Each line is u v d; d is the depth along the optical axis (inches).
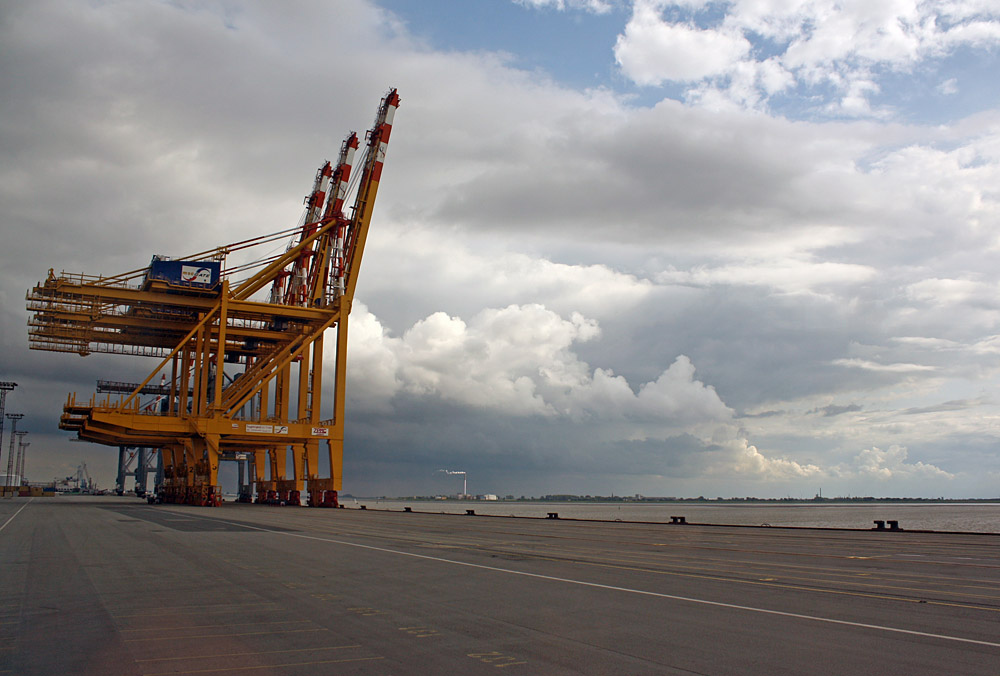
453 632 444.1
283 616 499.8
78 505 3211.1
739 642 412.5
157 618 494.0
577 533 1531.7
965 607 526.0
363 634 439.5
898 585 645.3
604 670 354.6
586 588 627.2
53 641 425.1
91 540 1175.0
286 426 3186.5
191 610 524.1
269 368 3339.1
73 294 2957.7
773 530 1729.8
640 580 680.4
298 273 3735.2
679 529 1769.2
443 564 829.2
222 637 433.4
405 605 542.0
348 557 911.7
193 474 3179.1
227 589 629.0
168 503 3531.0
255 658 382.0
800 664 363.9
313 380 3329.2
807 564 835.4
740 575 722.2
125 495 7554.1
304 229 3582.7
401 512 2974.9
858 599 563.2
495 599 568.1
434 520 2244.1
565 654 387.2
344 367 3314.5
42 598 582.2
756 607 527.2
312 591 615.2
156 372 3065.9
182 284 3073.3
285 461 3873.0
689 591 608.1
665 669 356.2
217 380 3115.2
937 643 408.2
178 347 3093.0
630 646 404.5
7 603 558.6
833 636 427.2
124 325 3221.0
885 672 348.2
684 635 431.8
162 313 3248.0
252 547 1054.4
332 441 3275.1
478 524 1994.3
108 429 3048.7
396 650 398.3
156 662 374.9
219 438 3161.9
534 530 1664.6
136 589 631.2
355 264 3371.1
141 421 2974.9
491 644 411.5
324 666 365.7
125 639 429.1
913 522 4495.6
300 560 872.9
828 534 1541.6
